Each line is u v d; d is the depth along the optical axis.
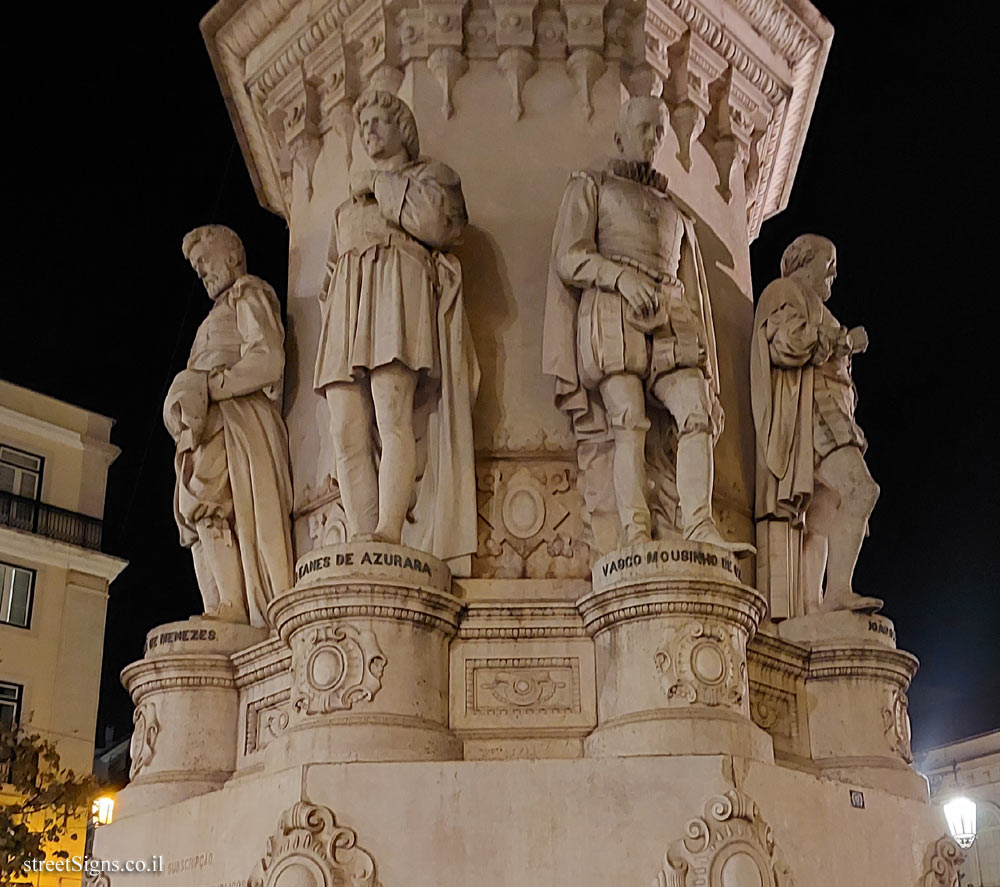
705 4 6.38
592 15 6.03
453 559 5.02
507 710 4.66
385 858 4.05
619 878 4.03
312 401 5.96
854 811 4.57
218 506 5.59
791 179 7.64
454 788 4.13
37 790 12.55
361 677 4.48
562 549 5.22
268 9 6.65
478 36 6.07
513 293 5.63
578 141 5.90
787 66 6.92
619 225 5.32
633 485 4.96
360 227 5.25
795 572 5.65
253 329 5.81
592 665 4.71
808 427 5.71
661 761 4.16
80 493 20.55
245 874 4.25
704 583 4.55
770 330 5.81
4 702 18.73
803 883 4.24
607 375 5.08
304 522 5.71
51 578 19.70
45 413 20.48
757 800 4.20
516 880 4.04
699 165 6.41
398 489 4.88
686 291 5.43
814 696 5.32
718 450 5.76
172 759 5.19
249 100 6.99
